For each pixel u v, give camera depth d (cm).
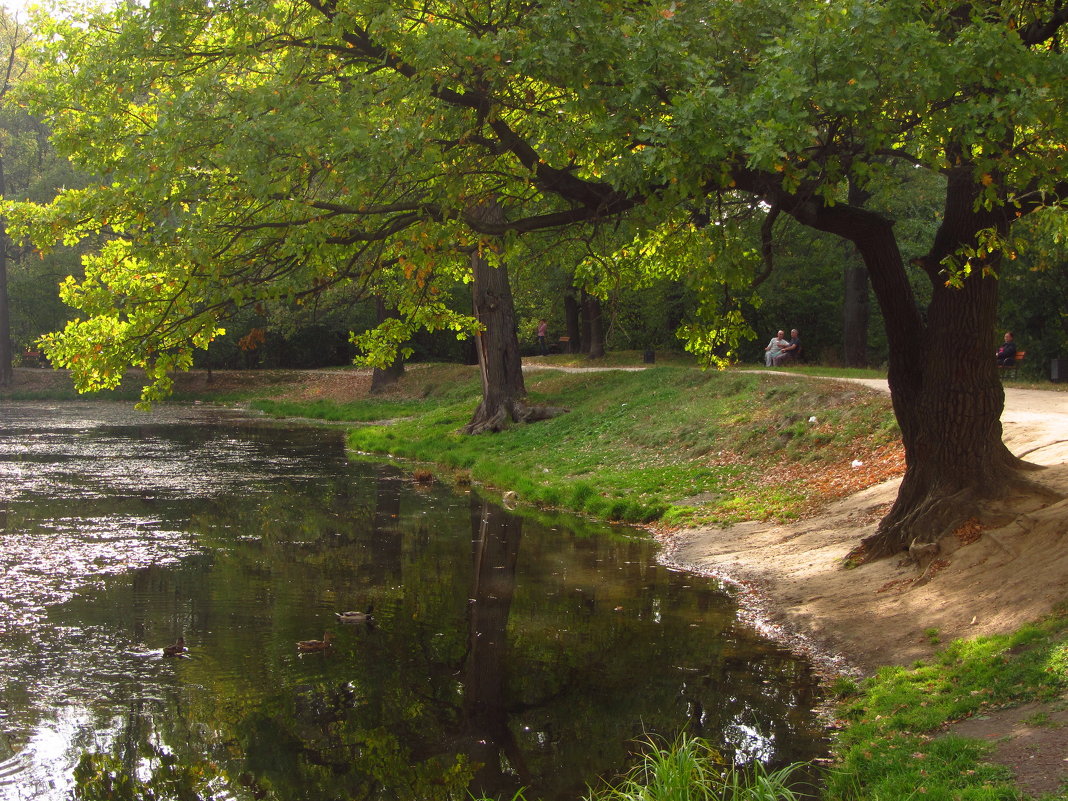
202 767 777
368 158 994
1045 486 1216
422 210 1107
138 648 1067
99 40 1184
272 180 1016
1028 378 4081
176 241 1047
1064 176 977
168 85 1144
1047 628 896
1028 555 1073
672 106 934
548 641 1107
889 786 670
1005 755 680
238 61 1135
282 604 1258
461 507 2073
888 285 1229
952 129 971
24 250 5794
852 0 909
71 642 1084
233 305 1126
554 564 1519
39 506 1953
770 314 4781
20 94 1188
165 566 1461
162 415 4516
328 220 1057
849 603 1180
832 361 4531
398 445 3100
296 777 756
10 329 5953
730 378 2856
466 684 967
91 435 3519
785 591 1293
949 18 1112
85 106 1154
